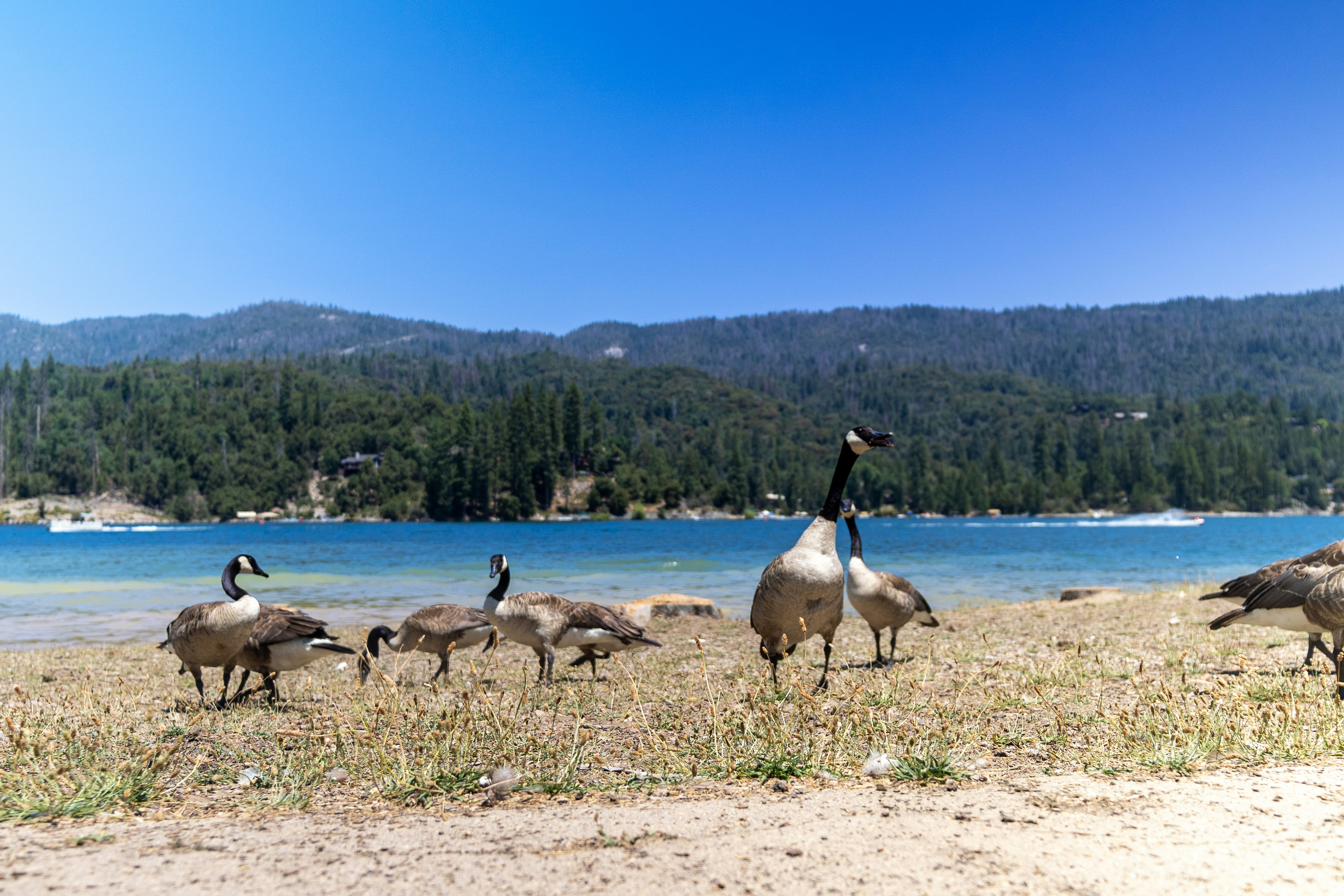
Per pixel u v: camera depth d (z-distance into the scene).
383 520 186.00
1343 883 3.54
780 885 3.59
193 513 194.62
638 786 5.39
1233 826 4.27
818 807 4.75
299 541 81.56
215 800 5.21
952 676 10.05
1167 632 14.28
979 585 30.95
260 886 3.63
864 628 17.48
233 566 8.80
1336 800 4.66
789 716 7.06
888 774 5.56
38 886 3.62
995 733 6.82
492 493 184.00
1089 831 4.22
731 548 62.97
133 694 10.17
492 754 6.01
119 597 26.44
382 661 13.28
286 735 6.64
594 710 8.37
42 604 24.20
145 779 5.43
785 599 8.14
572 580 32.56
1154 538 83.56
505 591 10.49
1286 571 8.61
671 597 20.69
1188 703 7.36
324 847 4.17
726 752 6.00
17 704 9.12
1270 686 8.27
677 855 3.97
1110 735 6.59
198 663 8.79
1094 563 44.34
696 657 12.94
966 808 4.66
